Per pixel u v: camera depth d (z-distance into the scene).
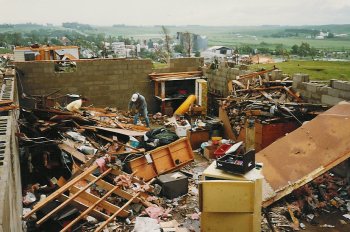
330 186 8.42
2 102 8.11
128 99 16.80
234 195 5.98
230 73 15.38
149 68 16.81
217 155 9.98
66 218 6.94
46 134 10.19
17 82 14.84
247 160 6.21
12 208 4.45
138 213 7.66
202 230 6.25
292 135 8.75
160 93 16.73
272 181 7.82
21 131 9.95
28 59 24.66
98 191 8.23
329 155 7.67
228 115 12.15
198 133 12.15
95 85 16.06
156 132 10.62
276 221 7.12
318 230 6.93
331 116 8.53
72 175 8.21
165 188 8.34
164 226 7.00
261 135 10.16
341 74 22.78
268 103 10.97
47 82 15.30
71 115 11.44
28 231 6.72
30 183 8.85
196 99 15.85
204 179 6.43
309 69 26.39
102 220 7.24
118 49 59.31
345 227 7.02
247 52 70.62
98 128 11.22
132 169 8.77
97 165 8.07
